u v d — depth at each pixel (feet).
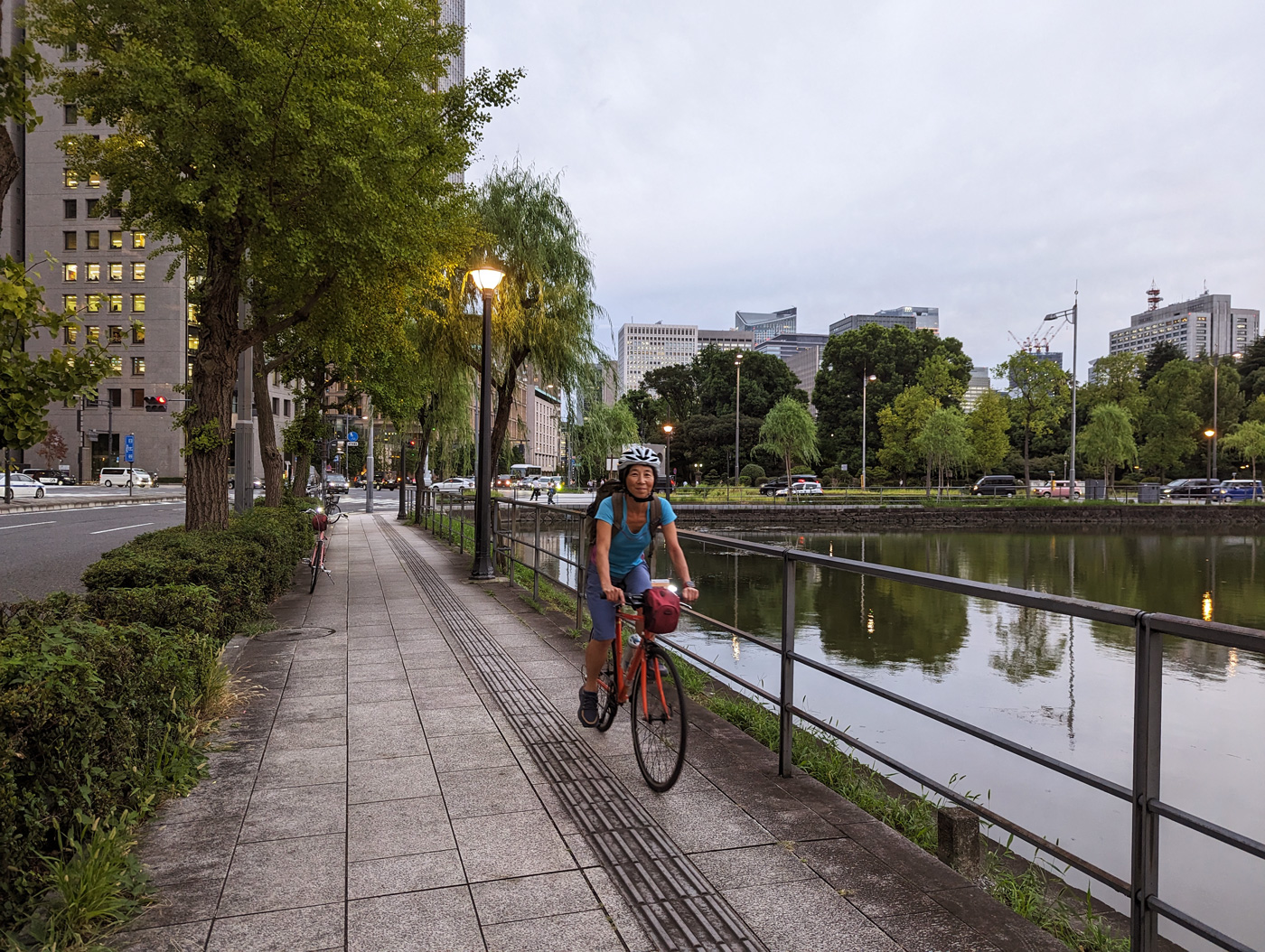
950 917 9.02
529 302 54.24
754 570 80.23
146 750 12.41
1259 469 258.57
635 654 13.80
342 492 201.77
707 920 8.93
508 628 27.61
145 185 28.91
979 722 29.55
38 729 8.88
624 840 11.04
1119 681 35.96
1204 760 25.77
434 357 56.75
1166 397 234.38
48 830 9.32
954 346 265.54
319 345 46.32
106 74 28.50
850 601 60.34
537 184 55.88
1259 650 5.83
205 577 21.97
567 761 14.30
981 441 202.39
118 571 19.52
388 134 28.14
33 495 136.77
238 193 27.09
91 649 11.05
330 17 26.63
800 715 13.12
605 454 91.20
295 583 39.11
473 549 57.77
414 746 15.08
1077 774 7.95
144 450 230.68
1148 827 7.22
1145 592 75.66
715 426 257.14
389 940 8.54
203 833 11.23
